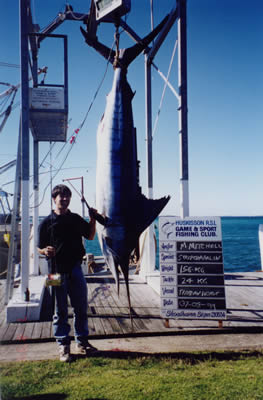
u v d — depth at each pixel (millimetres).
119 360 2910
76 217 3135
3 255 11266
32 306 4055
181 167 4578
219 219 3980
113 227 2717
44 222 3039
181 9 4590
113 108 2953
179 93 4602
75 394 2283
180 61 4590
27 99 4328
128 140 2916
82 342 3059
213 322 3893
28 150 4305
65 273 3025
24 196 4277
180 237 3967
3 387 2393
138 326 3768
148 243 6305
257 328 3713
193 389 2336
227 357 2961
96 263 10062
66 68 4797
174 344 3344
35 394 2299
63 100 4738
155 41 5516
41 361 2918
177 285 3855
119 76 3012
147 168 6133
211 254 3883
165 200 2764
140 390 2334
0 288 6027
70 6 5336
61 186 3078
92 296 5152
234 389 2330
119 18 3125
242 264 21453
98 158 2949
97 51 3336
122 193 2785
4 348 3277
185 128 4590
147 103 6160
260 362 2834
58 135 6062
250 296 5023
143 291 5434
